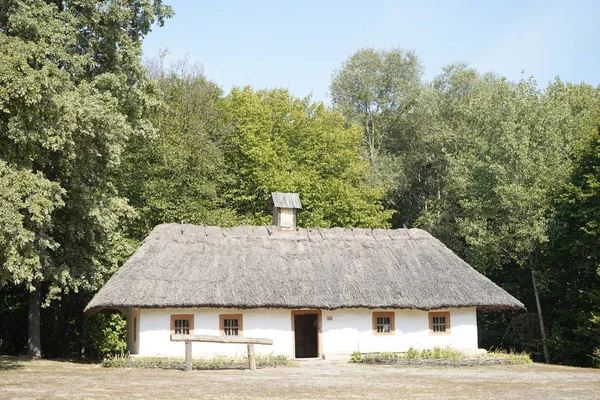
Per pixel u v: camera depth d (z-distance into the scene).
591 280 34.69
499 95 39.56
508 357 27.00
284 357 25.98
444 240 45.97
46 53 23.58
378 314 28.98
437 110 50.19
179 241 29.03
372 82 53.88
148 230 37.78
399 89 53.22
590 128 38.38
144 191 37.81
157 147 38.19
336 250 30.38
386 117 54.50
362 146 54.66
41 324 35.72
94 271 27.77
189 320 27.11
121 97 29.09
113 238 29.25
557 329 34.59
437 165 50.06
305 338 32.28
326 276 28.56
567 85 47.88
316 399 15.61
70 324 35.66
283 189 41.47
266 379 20.25
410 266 29.94
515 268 40.72
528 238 35.44
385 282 28.77
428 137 48.19
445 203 46.78
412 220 52.47
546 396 16.36
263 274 27.98
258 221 41.12
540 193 35.06
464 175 41.62
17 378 19.86
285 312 28.11
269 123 44.97
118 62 29.31
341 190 43.56
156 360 24.81
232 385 18.47
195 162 39.84
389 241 31.55
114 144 26.23
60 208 26.34
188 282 26.72
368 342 28.62
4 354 35.44
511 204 35.72
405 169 51.94
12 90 20.55
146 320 26.69
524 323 38.34
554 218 35.09
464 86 52.09
